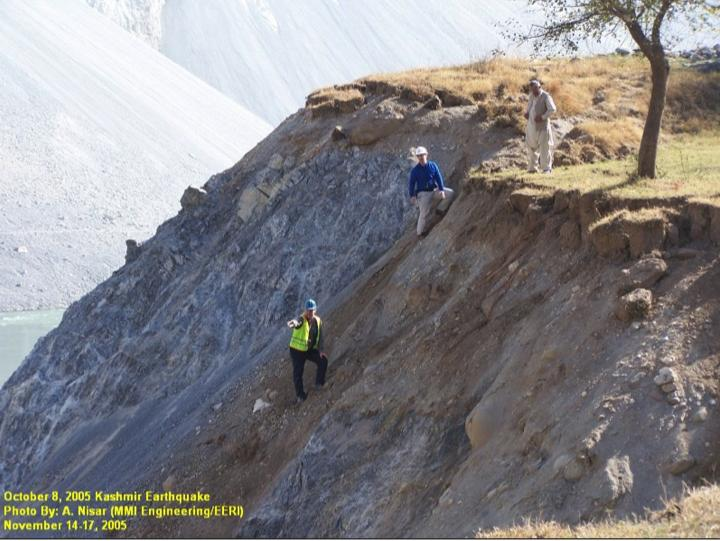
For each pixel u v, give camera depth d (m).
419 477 13.92
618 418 11.12
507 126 24.25
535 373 12.88
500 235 17.42
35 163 94.94
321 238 24.84
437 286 18.19
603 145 22.12
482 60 30.59
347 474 15.30
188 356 25.08
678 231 13.37
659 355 11.60
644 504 10.22
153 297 28.59
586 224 14.76
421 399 15.30
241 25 168.25
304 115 29.58
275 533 15.64
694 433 10.67
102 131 107.81
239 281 25.75
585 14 16.95
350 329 19.75
